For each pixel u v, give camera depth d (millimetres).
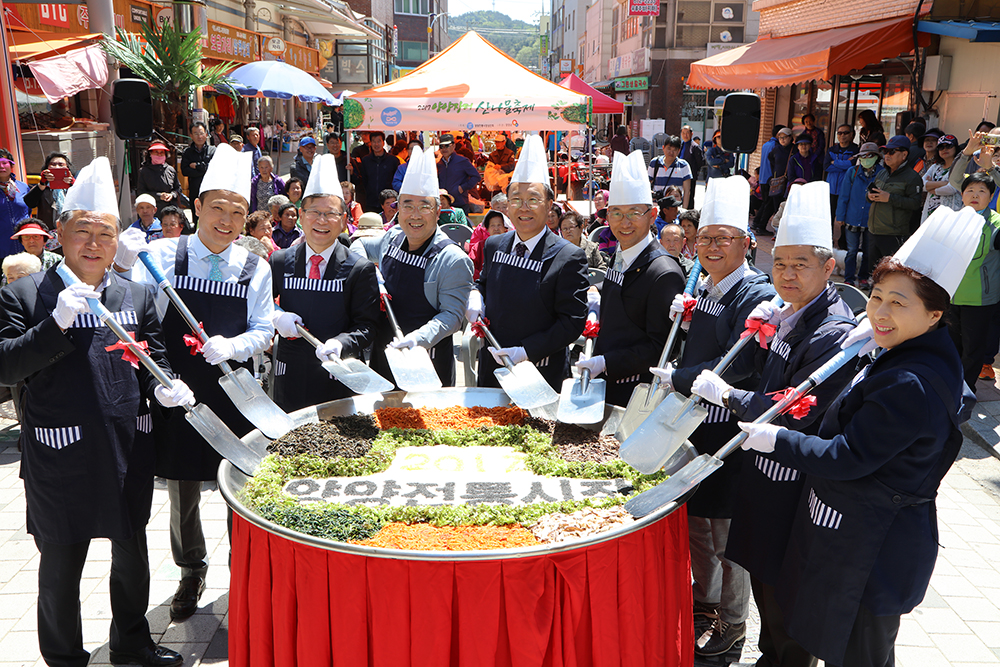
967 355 5645
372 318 3648
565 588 2270
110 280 2869
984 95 8555
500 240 4004
